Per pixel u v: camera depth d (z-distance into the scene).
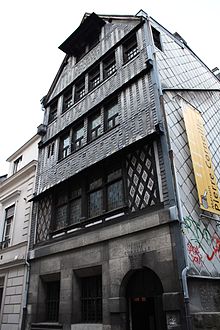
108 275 8.88
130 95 11.07
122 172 9.98
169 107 9.84
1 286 14.81
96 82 13.84
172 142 8.97
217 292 7.74
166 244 7.62
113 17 14.16
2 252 15.67
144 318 8.08
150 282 8.06
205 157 9.70
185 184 8.54
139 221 8.47
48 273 11.39
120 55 12.62
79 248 10.37
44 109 17.12
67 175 12.69
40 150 15.88
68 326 9.47
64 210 12.30
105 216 9.93
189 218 8.01
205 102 13.27
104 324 8.40
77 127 13.77
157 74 10.35
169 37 13.23
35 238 13.33
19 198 16.34
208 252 8.08
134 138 9.98
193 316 6.54
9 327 12.55
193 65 14.16
